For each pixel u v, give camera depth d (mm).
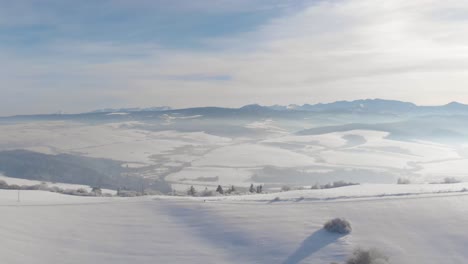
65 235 26516
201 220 30031
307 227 27484
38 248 23859
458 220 28609
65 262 22328
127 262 22750
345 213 30531
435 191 41906
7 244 23453
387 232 26469
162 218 30906
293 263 22266
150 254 23922
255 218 29828
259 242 25266
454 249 24172
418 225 27703
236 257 23453
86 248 24609
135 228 28516
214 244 25453
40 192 49156
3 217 28500
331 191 45719
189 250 24516
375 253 21953
